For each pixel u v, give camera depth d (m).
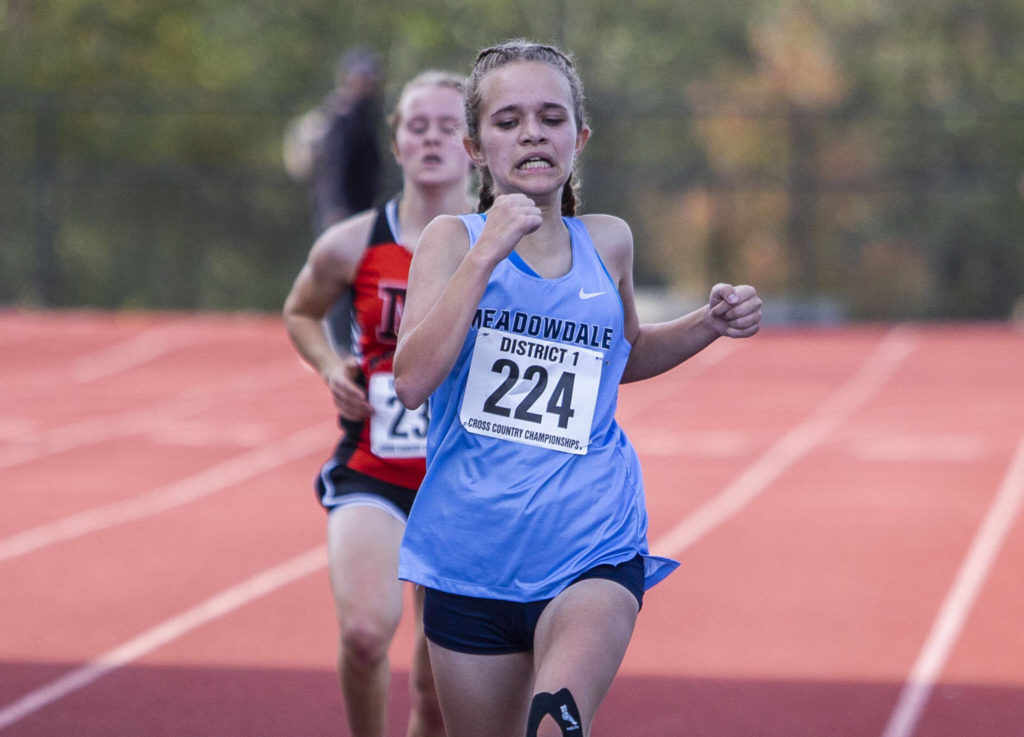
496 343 10.05
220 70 109.00
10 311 62.84
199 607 21.45
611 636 9.45
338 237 14.05
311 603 21.64
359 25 112.19
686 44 117.25
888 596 21.97
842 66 113.38
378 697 12.52
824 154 94.44
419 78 14.04
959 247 95.44
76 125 92.94
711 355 51.78
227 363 49.50
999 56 114.69
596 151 105.81
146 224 84.50
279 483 31.42
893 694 17.47
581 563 9.93
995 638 19.77
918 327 59.31
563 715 8.95
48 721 16.41
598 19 115.62
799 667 18.53
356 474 13.46
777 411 40.97
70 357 50.56
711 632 20.12
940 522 27.22
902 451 34.84
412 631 19.89
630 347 10.67
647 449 35.28
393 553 12.82
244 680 17.94
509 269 10.07
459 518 10.01
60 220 81.25
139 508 28.83
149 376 47.28
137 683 17.84
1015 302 94.69
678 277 91.88
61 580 23.09
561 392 10.08
